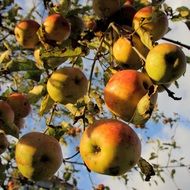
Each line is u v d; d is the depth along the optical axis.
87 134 0.62
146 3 0.79
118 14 0.76
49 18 0.77
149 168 0.65
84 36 0.75
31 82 1.02
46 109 0.74
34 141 0.68
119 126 0.62
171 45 0.64
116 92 0.63
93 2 0.77
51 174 0.69
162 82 0.63
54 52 0.67
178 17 0.73
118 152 0.60
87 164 0.63
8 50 0.91
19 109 0.83
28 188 1.49
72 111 0.74
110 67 0.72
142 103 0.59
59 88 0.70
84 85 0.72
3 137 0.76
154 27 0.71
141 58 0.69
